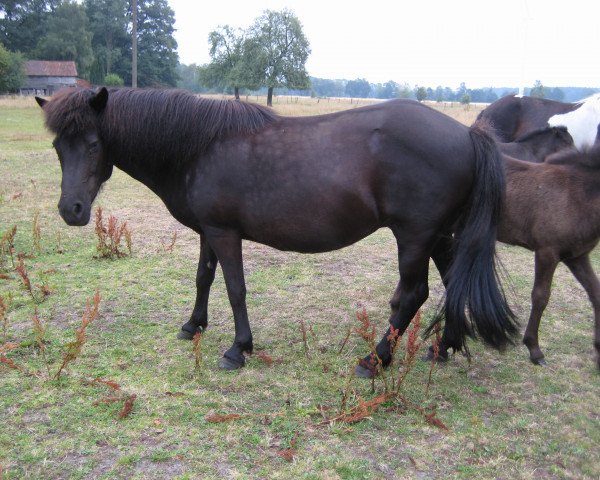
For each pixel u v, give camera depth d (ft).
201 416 9.18
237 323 10.97
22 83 151.94
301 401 9.72
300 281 16.35
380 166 9.69
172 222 23.09
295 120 10.34
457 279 10.03
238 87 147.54
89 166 10.09
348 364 11.21
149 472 7.79
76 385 10.05
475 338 10.27
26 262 17.19
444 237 11.43
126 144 10.40
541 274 11.29
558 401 9.99
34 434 8.57
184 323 13.07
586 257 11.41
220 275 16.63
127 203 26.76
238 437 8.61
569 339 12.73
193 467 7.91
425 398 9.96
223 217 10.39
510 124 22.85
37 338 10.78
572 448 8.54
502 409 9.70
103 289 15.16
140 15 198.18
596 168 10.37
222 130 10.11
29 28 213.66
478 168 9.95
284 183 9.89
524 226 11.50
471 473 7.89
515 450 8.46
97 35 215.72
